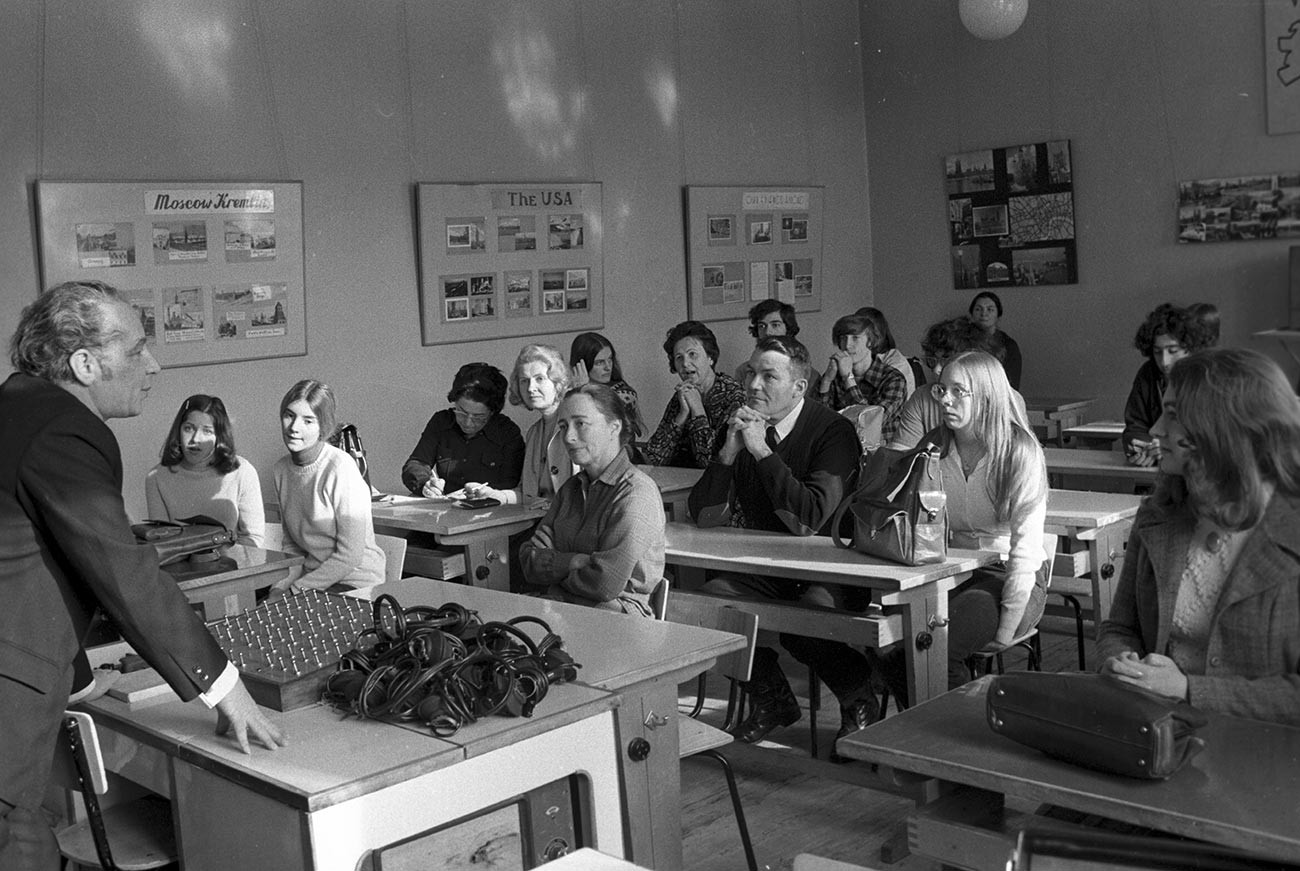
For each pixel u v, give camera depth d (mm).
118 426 5637
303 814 2012
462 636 2543
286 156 6133
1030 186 6824
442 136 6680
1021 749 2027
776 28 8047
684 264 7805
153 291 5715
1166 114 5949
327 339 6309
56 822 2865
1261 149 5562
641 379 7629
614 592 3475
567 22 7168
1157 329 4598
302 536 4215
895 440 4418
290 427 4156
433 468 5395
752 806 3508
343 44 6301
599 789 2400
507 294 6973
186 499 4406
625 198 7480
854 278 8492
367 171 6414
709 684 4625
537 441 4824
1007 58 6824
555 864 1731
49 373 2164
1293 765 1886
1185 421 2115
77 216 5469
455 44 6707
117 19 5582
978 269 7293
